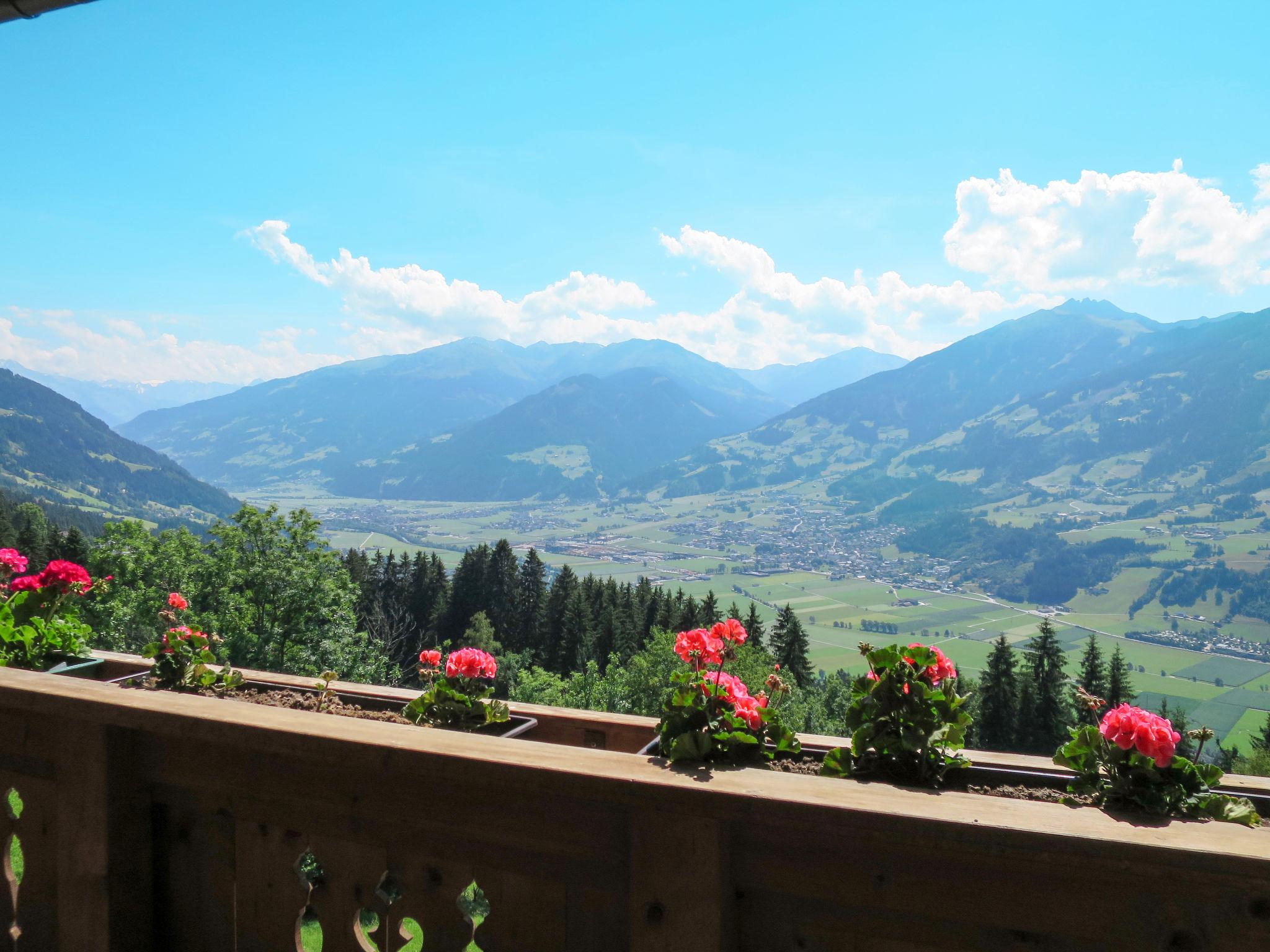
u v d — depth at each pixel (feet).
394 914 5.30
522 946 4.90
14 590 10.19
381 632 143.95
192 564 83.30
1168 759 3.93
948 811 3.88
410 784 5.19
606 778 4.41
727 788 4.17
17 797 8.32
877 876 4.09
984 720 122.62
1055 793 4.62
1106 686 119.14
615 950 4.63
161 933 6.21
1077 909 3.71
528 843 4.84
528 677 122.93
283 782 5.63
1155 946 3.58
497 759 4.67
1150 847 3.42
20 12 5.65
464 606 177.06
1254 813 3.83
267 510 83.71
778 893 4.32
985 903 3.88
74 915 6.08
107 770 5.98
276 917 5.74
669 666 104.37
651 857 4.45
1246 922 3.42
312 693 7.91
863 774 4.81
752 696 5.49
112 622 74.95
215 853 5.99
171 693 6.32
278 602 81.76
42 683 6.45
